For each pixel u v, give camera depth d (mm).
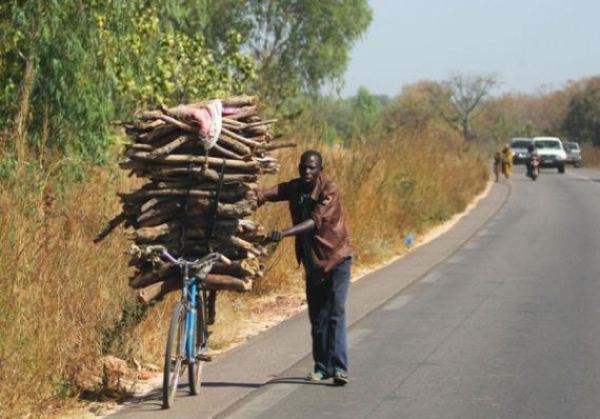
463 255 20891
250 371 10312
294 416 8586
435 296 15281
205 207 9133
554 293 15492
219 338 11906
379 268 18781
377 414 8633
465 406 8875
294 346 11586
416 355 11023
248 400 9148
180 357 9008
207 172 9023
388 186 24109
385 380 9875
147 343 10766
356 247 19406
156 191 9109
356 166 22297
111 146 16500
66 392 9086
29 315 9156
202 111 8977
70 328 9844
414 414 8625
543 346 11445
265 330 12719
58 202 11852
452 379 9898
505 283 16625
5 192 9625
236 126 9219
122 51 15875
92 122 15031
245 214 9250
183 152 9070
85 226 11680
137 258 9180
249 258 9414
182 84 21875
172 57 21453
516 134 129750
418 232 25125
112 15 15570
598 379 9867
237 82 24438
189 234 9234
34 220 10023
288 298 15086
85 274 10609
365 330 12531
